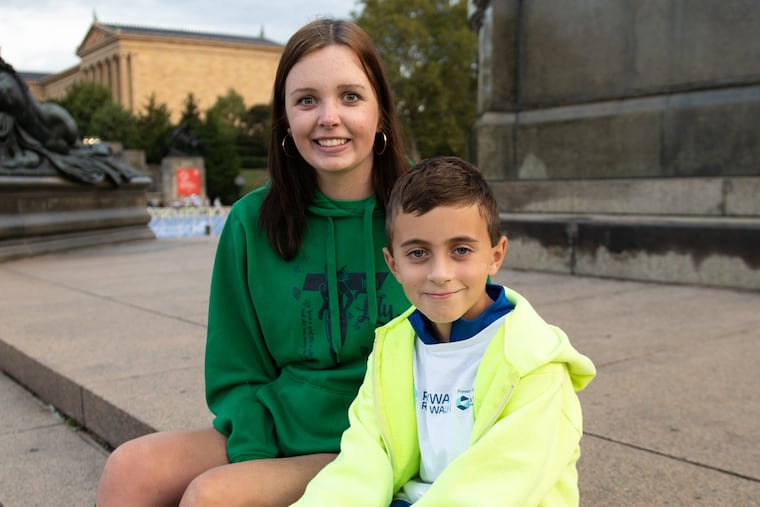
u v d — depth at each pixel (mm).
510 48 8102
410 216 1455
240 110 80438
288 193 1979
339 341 1955
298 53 1864
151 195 49781
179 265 9078
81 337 4633
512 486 1393
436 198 1424
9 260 9883
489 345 1526
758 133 6492
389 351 1662
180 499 1823
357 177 1979
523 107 8117
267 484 1685
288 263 2006
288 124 1972
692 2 6801
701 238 6121
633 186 7020
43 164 11000
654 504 2119
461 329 1570
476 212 1448
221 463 1883
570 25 7641
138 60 92875
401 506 1571
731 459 2428
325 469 1613
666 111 7023
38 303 6117
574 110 7691
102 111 60812
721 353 3848
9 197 10086
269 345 2031
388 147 2002
